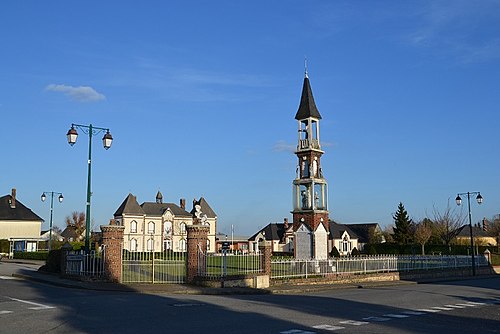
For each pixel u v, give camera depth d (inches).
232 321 516.1
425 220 3262.8
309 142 1483.8
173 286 917.8
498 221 3890.3
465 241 3400.6
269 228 3914.9
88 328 466.0
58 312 566.3
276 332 457.1
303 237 1440.7
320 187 1481.3
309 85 1534.2
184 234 4015.8
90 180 1087.6
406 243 3019.2
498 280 1515.7
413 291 1008.9
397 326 514.0
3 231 3316.9
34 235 3412.9
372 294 923.4
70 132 1072.8
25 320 509.7
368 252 3014.3
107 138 1112.2
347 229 3841.0
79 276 975.0
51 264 1170.0
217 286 925.2
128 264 1003.3
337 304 712.4
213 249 4084.6
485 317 602.2
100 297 740.7
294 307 656.4
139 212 3865.7
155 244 3895.2
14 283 979.3
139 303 666.2
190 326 481.7
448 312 645.3
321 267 1188.5
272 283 1058.1
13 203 3437.5
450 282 1405.0
